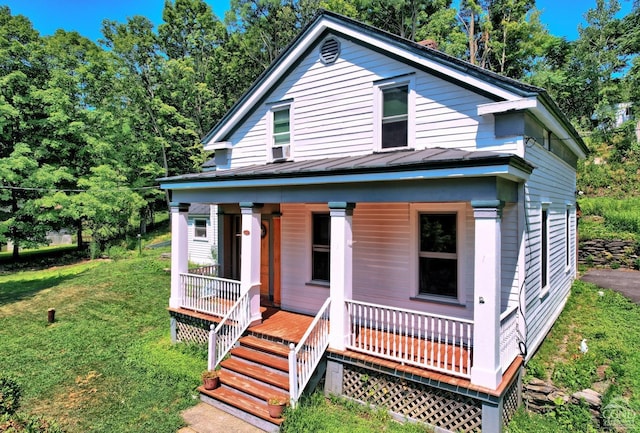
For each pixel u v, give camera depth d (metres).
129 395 6.87
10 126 22.95
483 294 5.31
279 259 10.05
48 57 24.53
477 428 5.32
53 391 7.02
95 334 10.16
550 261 8.84
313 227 9.25
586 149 12.42
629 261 15.83
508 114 6.43
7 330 10.66
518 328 6.39
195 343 9.02
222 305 8.65
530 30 27.06
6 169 20.97
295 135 9.34
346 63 8.45
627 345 7.90
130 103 28.59
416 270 7.60
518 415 5.86
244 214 8.29
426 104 7.37
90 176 25.12
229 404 6.33
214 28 32.78
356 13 25.11
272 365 6.88
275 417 5.80
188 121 29.66
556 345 7.98
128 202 26.19
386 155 7.45
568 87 28.83
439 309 7.29
